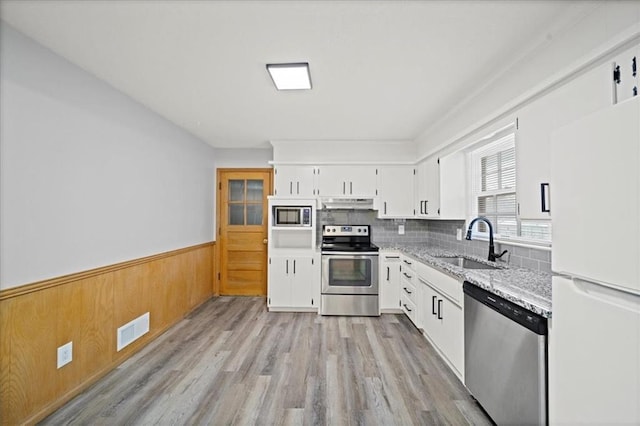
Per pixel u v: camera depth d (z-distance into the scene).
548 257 2.15
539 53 1.87
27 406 1.84
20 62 1.80
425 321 3.11
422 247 4.11
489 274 2.15
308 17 1.66
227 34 1.82
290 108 3.06
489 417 1.93
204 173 4.48
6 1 1.53
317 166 4.32
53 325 2.01
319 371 2.51
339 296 3.94
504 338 1.66
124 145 2.72
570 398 1.10
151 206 3.14
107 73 2.32
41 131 1.93
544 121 1.70
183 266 3.82
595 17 1.49
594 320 0.99
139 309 2.91
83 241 2.26
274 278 4.08
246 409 2.03
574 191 1.06
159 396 2.16
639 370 0.84
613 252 0.90
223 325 3.56
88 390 2.23
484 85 2.45
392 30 1.78
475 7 1.58
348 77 2.37
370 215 4.65
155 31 1.79
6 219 1.73
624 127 0.87
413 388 2.27
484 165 3.15
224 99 2.83
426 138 3.93
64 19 1.68
